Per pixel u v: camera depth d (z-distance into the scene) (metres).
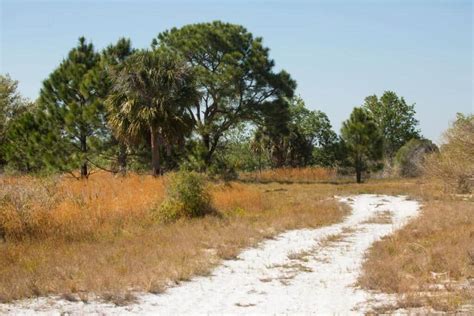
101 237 15.48
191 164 36.69
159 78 29.31
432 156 28.73
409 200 28.31
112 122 30.19
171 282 11.07
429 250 13.15
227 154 56.09
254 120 46.94
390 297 9.74
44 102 33.09
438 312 8.43
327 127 58.12
